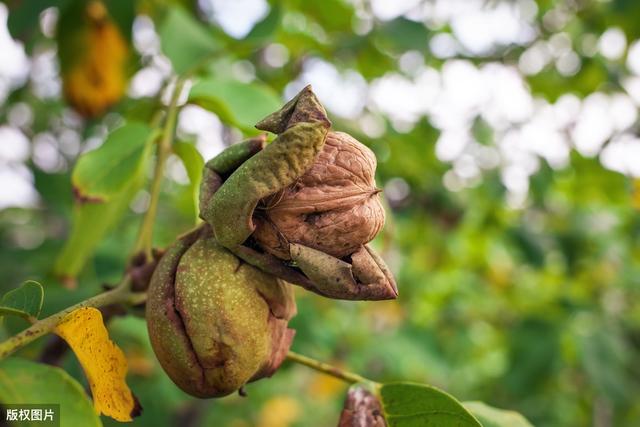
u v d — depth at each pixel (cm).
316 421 703
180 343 123
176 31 232
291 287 135
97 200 172
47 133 429
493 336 616
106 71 288
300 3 333
